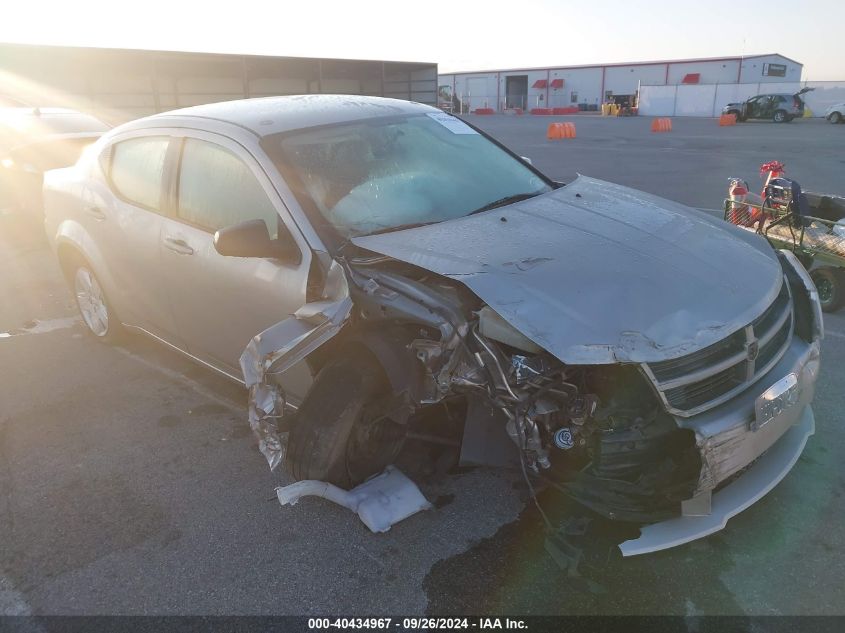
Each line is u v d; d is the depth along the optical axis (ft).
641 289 8.24
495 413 8.71
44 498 10.61
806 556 8.69
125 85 69.97
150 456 11.71
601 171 47.80
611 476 7.89
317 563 8.93
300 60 82.48
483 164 12.62
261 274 10.32
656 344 7.55
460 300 8.62
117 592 8.57
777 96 109.60
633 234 9.79
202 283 11.44
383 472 10.15
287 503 9.52
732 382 8.11
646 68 179.42
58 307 19.93
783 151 59.52
